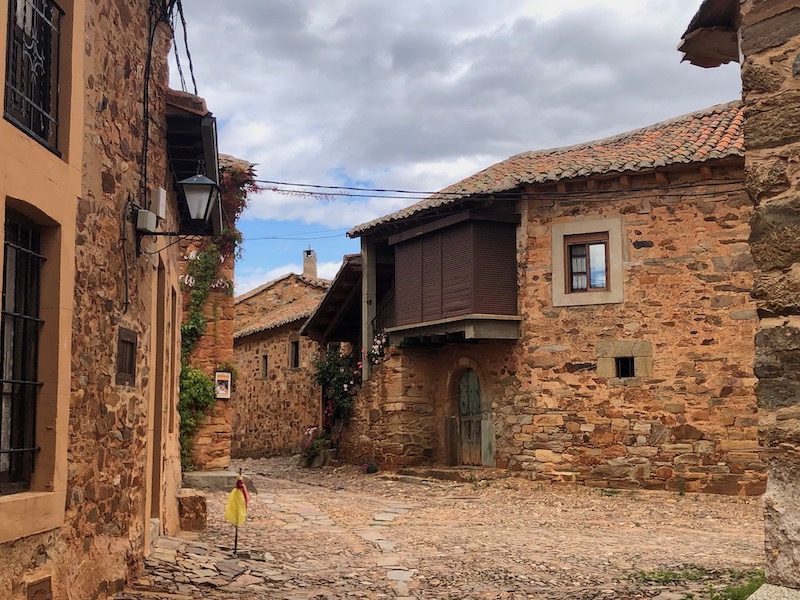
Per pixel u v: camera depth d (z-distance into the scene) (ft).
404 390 58.85
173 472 32.71
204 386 50.55
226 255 52.24
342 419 68.59
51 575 16.53
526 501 44.60
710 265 45.78
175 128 27.04
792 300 14.28
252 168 51.01
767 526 14.16
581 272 49.57
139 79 23.00
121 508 21.44
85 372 18.76
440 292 54.24
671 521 38.22
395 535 34.68
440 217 53.88
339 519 39.17
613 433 47.44
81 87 18.28
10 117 15.23
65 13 17.85
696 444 45.29
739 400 44.57
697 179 46.34
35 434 16.76
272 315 94.89
